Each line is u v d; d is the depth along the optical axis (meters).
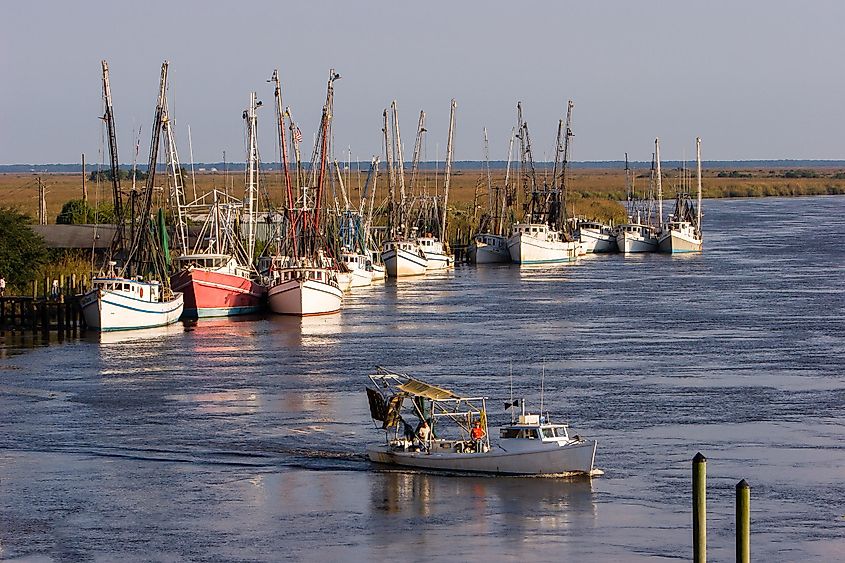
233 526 84.62
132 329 174.12
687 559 78.00
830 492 91.31
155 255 182.38
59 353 153.75
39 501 90.31
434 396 99.06
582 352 152.75
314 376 136.62
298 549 80.12
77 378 136.25
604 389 128.12
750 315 187.50
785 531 83.00
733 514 86.25
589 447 94.75
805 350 153.00
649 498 89.94
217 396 125.75
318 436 108.44
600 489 92.00
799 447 103.75
